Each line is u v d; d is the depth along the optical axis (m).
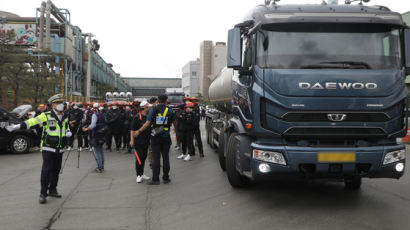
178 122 10.53
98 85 61.75
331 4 5.91
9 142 11.99
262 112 5.12
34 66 25.36
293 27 5.29
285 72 5.04
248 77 5.59
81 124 12.86
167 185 6.91
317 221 4.57
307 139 5.00
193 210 5.14
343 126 4.92
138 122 7.23
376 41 5.26
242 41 6.09
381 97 4.96
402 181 7.21
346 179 5.03
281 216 4.80
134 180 7.43
